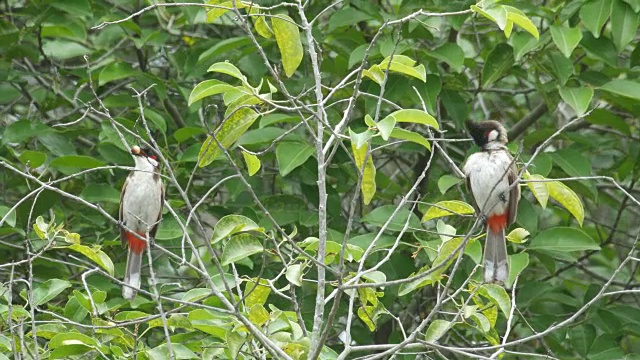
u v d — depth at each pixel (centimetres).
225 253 755
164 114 1307
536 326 1209
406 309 1262
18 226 1208
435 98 1173
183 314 815
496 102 1541
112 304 1059
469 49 1462
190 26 1480
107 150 1239
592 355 1152
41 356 812
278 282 1173
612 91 1149
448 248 804
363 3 1232
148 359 807
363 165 718
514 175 942
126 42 1501
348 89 1244
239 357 789
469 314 759
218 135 754
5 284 843
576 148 1292
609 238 1348
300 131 1260
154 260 1233
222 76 1368
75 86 1380
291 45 786
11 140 1188
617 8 1139
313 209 1232
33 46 1326
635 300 1401
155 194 1117
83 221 1259
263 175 1319
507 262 927
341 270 710
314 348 726
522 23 790
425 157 1329
